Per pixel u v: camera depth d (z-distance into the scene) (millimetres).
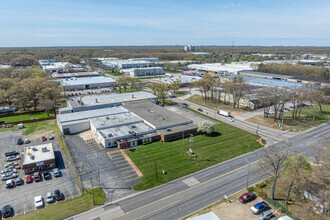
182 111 125875
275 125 103125
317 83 156250
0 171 65688
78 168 66938
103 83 189875
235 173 64875
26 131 95750
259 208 49250
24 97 127625
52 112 123875
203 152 77312
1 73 176500
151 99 138375
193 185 59188
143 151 77625
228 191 56906
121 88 185000
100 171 65375
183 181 60875
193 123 99188
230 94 145500
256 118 113438
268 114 119812
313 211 46969
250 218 47688
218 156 74625
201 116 117188
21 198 54344
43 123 106062
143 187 58156
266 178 62125
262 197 54219
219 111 120562
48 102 114438
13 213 49375
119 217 48000
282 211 49312
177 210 50094
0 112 120625
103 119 99562
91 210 50125
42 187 58562
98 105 121938
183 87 194500
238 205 51750
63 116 102500
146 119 99750
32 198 54406
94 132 92375
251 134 93062
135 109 114938
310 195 52438
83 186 58625
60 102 141875
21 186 58938
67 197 54750
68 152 76375
